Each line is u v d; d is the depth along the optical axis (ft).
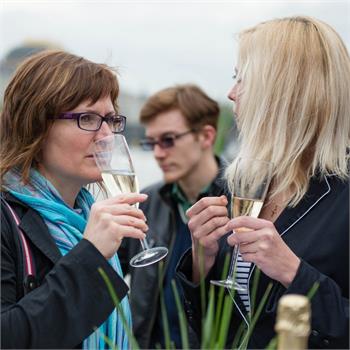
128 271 11.14
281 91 6.46
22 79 6.40
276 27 6.72
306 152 6.58
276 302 6.02
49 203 6.38
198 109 12.13
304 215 6.25
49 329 5.14
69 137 6.24
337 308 5.62
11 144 6.51
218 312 4.13
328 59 6.47
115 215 5.54
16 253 5.79
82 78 6.27
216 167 12.12
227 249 6.76
